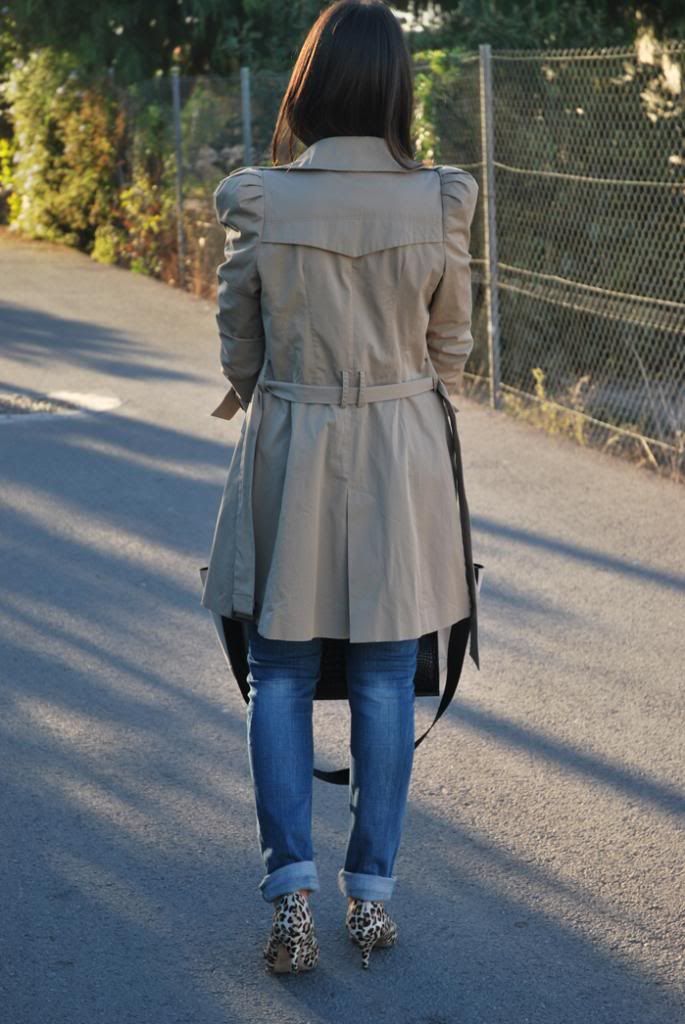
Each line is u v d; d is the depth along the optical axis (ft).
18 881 10.18
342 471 8.50
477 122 28.04
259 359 8.77
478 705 13.34
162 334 35.55
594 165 25.86
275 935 8.87
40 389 28.63
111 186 50.98
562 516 19.44
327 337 8.38
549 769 11.98
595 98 25.90
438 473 8.82
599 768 11.99
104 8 49.29
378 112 8.38
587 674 14.06
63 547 18.40
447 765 12.07
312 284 8.29
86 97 51.34
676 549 17.97
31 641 15.10
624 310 25.13
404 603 8.63
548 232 26.96
